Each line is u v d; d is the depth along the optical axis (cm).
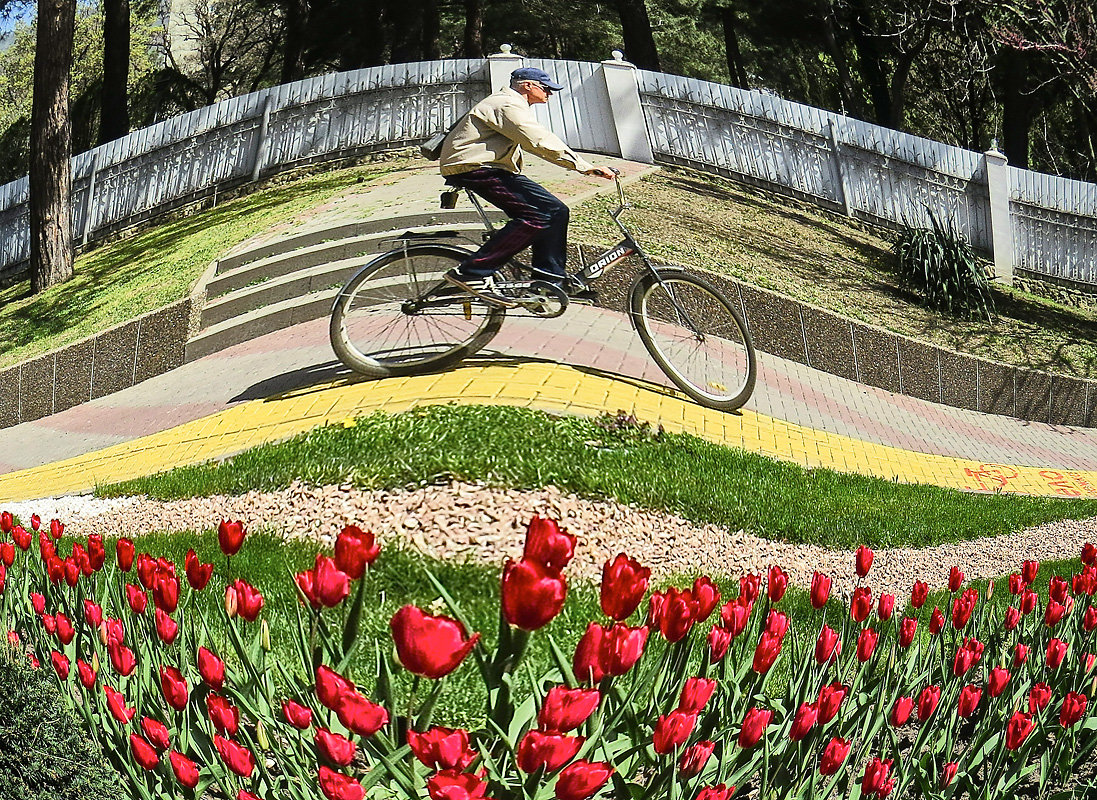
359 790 238
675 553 628
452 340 888
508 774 289
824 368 1167
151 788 295
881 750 358
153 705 317
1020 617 439
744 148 1670
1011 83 2658
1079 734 394
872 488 803
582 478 642
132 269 1434
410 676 431
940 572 685
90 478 823
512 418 691
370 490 624
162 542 606
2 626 362
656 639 403
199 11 3822
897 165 1736
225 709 273
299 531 609
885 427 1033
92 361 1149
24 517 720
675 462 721
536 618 242
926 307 1371
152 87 3259
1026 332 1399
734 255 1288
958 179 1764
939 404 1205
